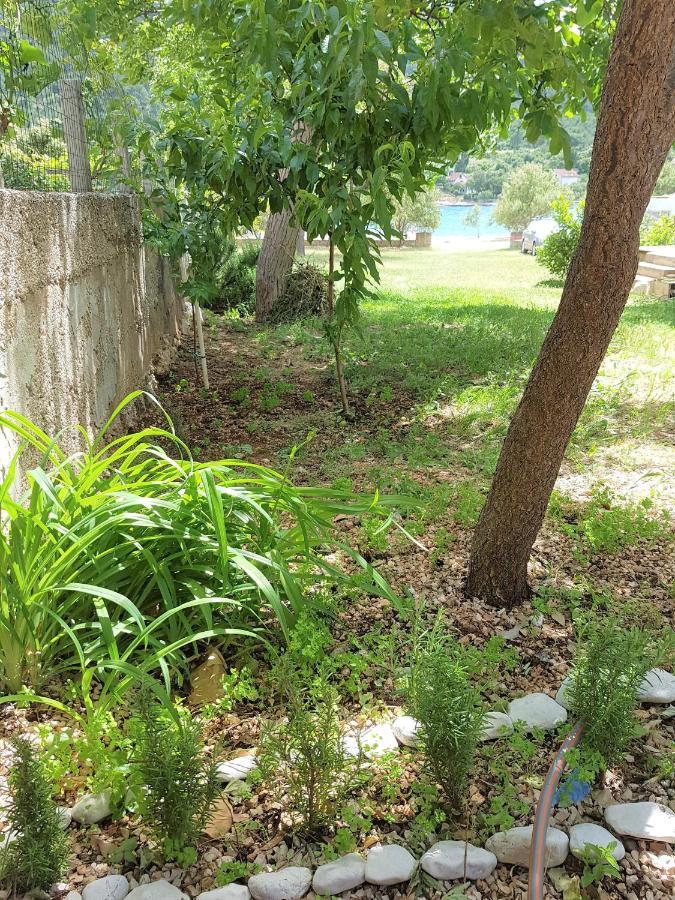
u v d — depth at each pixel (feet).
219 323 35.17
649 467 15.40
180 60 25.29
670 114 7.68
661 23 7.23
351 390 22.44
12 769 5.98
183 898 6.04
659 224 62.34
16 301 10.35
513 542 9.89
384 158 15.08
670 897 6.24
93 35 17.61
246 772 7.34
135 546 8.95
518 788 7.24
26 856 5.89
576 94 14.71
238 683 8.44
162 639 8.92
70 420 13.15
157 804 6.18
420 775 7.34
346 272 17.06
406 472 15.24
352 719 8.17
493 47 12.59
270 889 6.15
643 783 7.39
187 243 19.98
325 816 6.79
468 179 362.74
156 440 18.01
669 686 8.56
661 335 29.22
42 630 8.45
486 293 48.24
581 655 8.16
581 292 8.59
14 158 13.50
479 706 7.30
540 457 9.39
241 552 8.57
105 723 7.29
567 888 6.29
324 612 9.76
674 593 10.45
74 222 13.66
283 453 17.01
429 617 9.91
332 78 13.50
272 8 11.57
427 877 6.40
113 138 19.89
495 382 21.86
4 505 7.88
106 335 16.55
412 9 12.85
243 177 16.90
